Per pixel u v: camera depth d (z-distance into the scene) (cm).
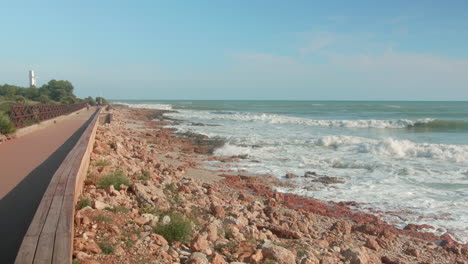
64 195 554
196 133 3275
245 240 705
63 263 357
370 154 2138
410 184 1473
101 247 504
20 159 1076
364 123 4128
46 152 1210
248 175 1642
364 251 753
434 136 3105
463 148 2048
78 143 1099
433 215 1127
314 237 878
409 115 6138
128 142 2178
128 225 618
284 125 4253
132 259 489
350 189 1416
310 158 2030
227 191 1353
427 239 959
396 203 1241
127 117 5647
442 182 1491
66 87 8362
